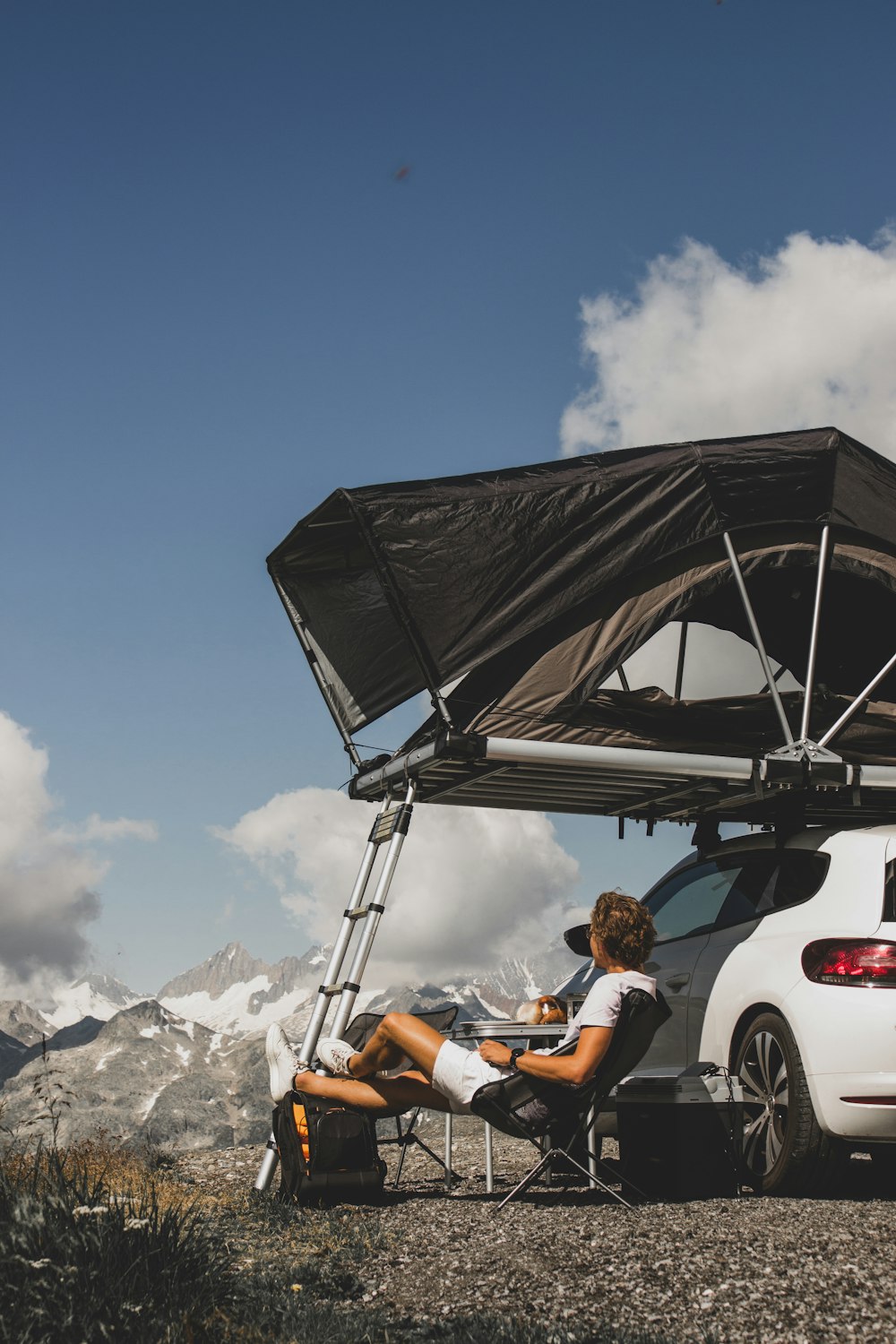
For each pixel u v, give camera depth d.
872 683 8.28
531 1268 4.55
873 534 8.50
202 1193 6.94
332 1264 4.76
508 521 7.67
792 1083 6.22
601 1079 5.82
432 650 7.25
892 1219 5.16
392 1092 6.28
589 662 7.70
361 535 7.36
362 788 8.52
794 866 7.06
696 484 8.24
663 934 8.07
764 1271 4.32
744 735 8.00
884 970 6.04
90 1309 3.62
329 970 7.23
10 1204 4.33
